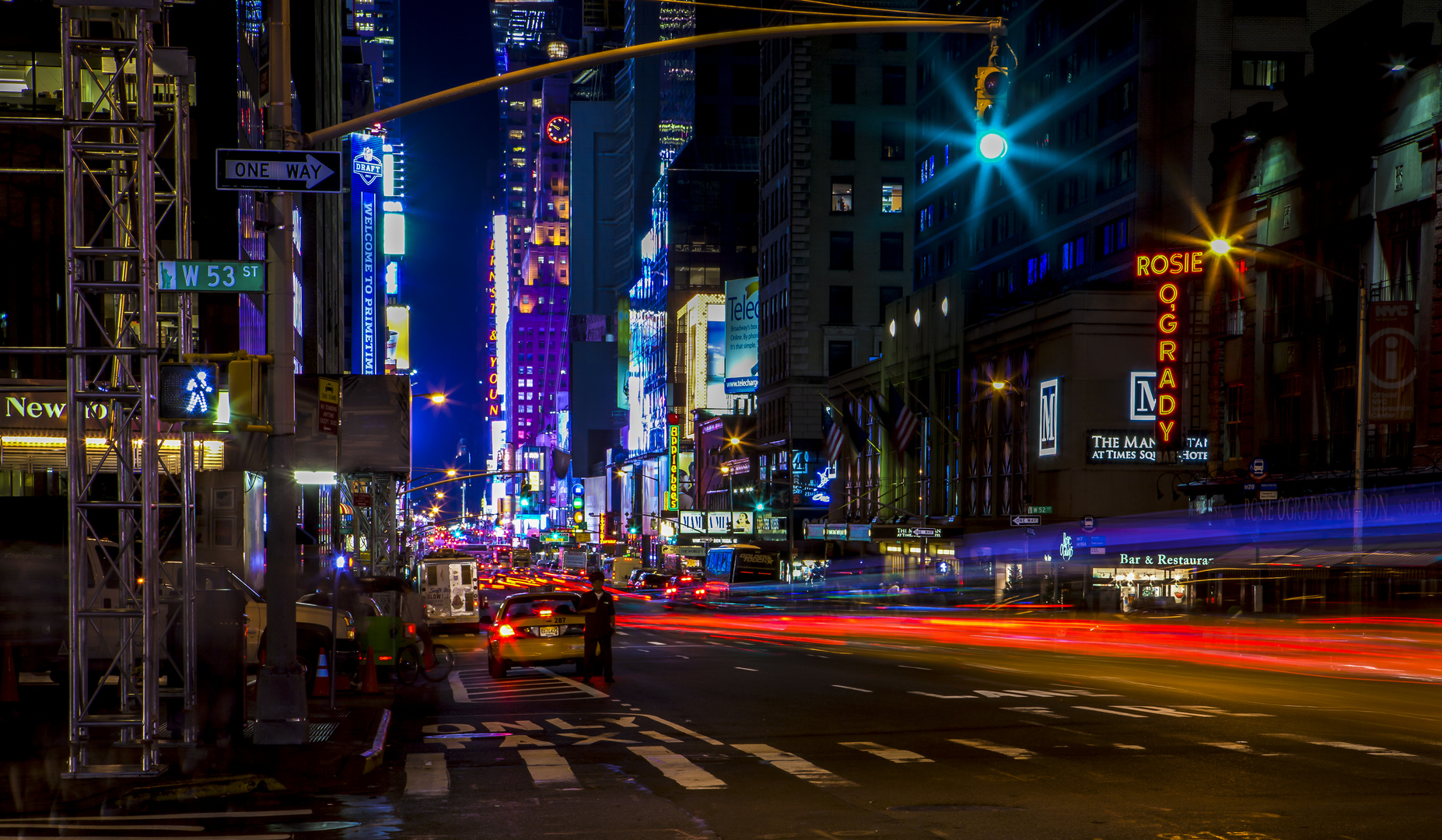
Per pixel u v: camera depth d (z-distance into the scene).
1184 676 25.58
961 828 10.23
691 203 152.88
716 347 145.12
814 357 93.81
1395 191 36.94
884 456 76.19
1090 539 48.66
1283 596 42.16
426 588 45.81
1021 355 58.22
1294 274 42.12
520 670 29.06
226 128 38.97
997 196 70.94
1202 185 51.56
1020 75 68.00
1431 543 34.03
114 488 33.19
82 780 12.93
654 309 168.75
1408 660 28.72
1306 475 40.09
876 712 18.97
